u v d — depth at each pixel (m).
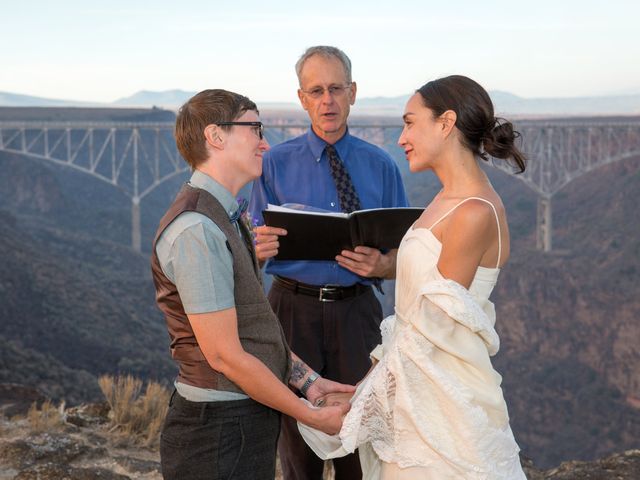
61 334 70.50
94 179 184.62
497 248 2.26
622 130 133.75
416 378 2.24
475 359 2.21
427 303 2.23
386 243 3.04
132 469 4.16
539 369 121.75
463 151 2.32
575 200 160.00
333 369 3.41
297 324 3.39
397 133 185.00
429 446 2.22
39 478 3.74
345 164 3.52
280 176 3.54
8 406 5.45
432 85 2.35
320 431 2.54
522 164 2.33
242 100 2.26
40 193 165.88
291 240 3.06
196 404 2.18
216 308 2.09
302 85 3.46
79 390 45.81
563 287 126.56
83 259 120.31
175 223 2.12
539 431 110.38
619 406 111.06
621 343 116.88
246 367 2.11
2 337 49.59
